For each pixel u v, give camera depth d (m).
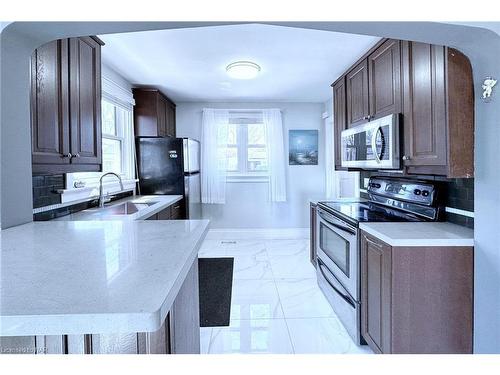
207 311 2.58
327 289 2.73
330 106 4.74
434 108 1.71
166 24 1.35
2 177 1.26
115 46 2.66
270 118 4.95
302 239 5.03
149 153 3.91
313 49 2.75
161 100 4.20
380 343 1.77
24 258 0.89
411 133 1.93
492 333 1.48
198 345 1.39
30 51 1.40
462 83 1.56
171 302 0.68
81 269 0.80
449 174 1.58
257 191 5.09
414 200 2.19
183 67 3.22
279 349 2.04
